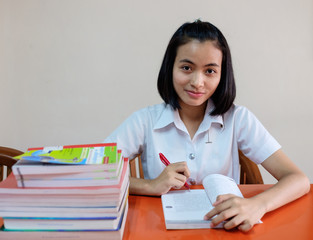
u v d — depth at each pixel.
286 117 2.03
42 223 0.63
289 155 2.08
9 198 0.61
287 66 1.96
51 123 2.02
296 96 2.00
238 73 1.96
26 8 1.87
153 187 0.88
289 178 0.88
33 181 0.62
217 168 1.12
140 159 1.24
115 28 1.90
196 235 0.67
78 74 1.95
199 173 1.11
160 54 1.93
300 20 1.90
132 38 1.91
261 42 1.92
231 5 1.88
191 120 1.16
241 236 0.67
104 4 1.87
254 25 1.90
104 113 2.00
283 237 0.66
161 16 1.88
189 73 0.96
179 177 0.88
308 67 1.96
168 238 0.66
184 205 0.78
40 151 0.71
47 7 1.87
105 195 0.61
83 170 0.62
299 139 2.06
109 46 1.92
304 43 1.92
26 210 0.62
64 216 0.62
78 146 0.75
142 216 0.77
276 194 0.79
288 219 0.74
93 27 1.89
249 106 2.00
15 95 1.97
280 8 1.88
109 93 1.98
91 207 0.62
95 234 0.63
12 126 2.01
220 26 1.90
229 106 1.09
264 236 0.67
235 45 1.92
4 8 1.86
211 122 1.11
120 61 1.94
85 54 1.93
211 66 0.94
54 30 1.90
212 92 1.00
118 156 0.70
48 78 1.96
